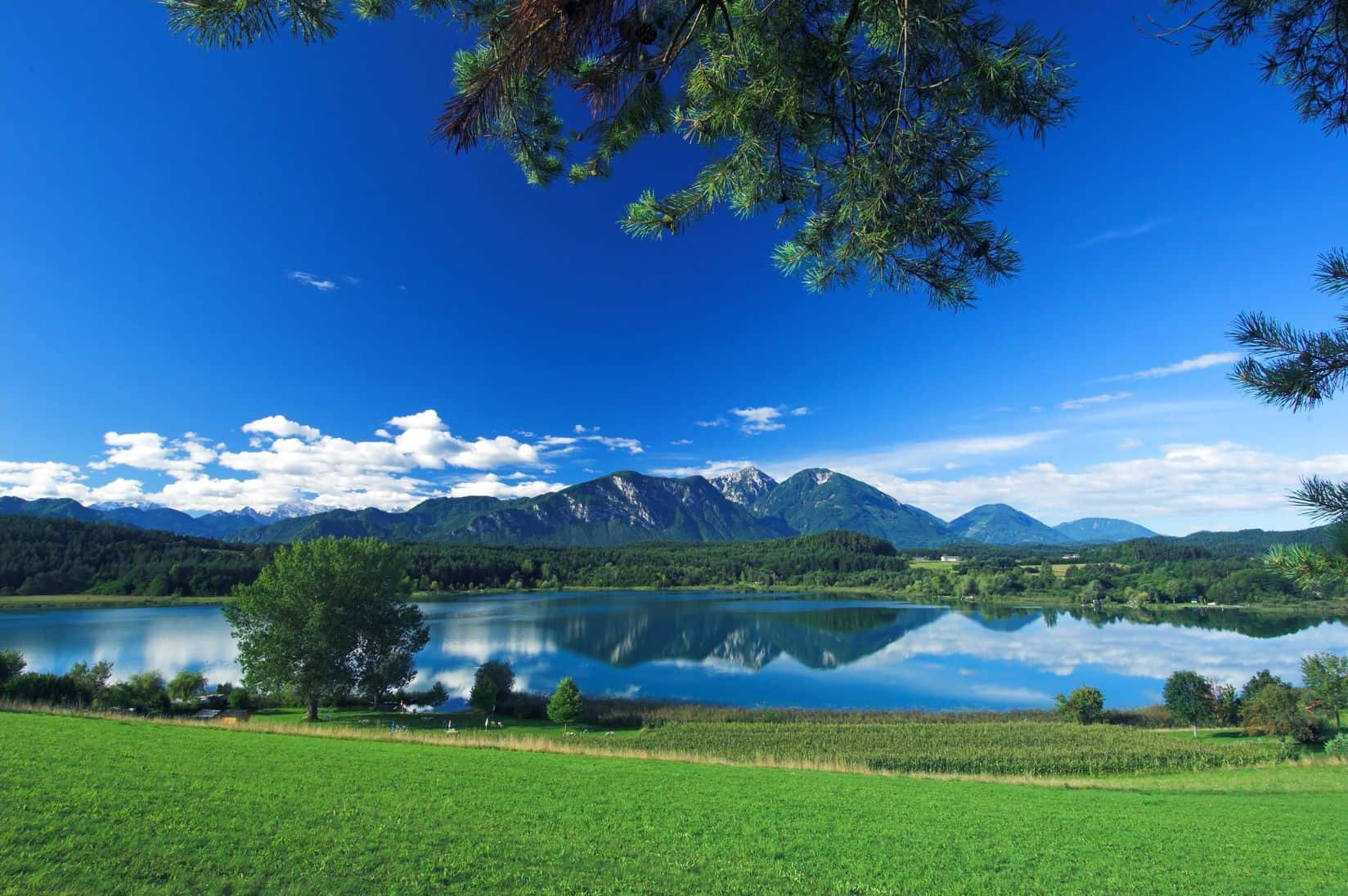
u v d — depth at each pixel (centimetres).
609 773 2406
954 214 391
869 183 404
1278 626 11588
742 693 6644
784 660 8788
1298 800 2394
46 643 8356
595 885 1154
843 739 4353
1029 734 4556
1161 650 9375
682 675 7631
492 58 366
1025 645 10006
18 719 2630
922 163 389
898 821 1850
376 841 1247
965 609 15100
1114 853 1620
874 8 355
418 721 4678
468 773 2192
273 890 975
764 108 403
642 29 369
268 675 4338
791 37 392
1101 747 4147
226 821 1271
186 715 4534
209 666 6931
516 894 1065
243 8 347
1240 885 1409
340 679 4516
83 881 921
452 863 1173
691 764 2800
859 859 1458
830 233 455
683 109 440
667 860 1344
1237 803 2319
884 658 8912
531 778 2177
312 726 3294
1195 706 4962
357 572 4666
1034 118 368
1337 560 329
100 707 4078
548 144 513
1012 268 401
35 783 1416
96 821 1172
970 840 1683
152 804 1323
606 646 9706
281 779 1797
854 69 388
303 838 1216
